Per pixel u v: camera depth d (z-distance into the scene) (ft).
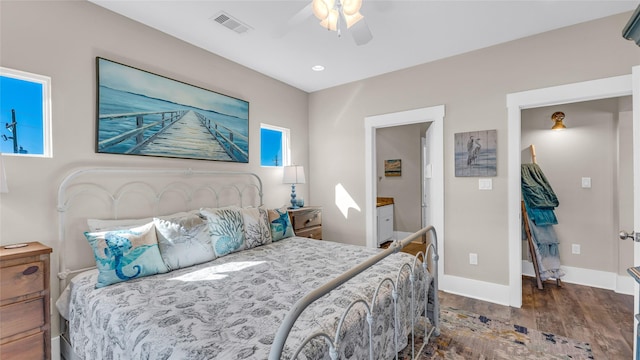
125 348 3.98
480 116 9.45
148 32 8.02
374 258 4.46
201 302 4.71
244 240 8.14
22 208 5.97
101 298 4.99
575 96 7.99
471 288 9.61
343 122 12.69
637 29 3.87
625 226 9.59
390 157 18.62
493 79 9.21
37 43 6.19
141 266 5.89
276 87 12.11
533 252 10.41
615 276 9.95
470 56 9.62
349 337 4.01
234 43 9.01
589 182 10.44
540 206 10.41
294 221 10.92
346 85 12.58
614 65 7.52
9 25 5.86
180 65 8.75
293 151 12.96
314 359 3.35
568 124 10.81
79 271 6.59
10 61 5.86
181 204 8.73
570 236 10.77
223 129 9.94
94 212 6.96
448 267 10.06
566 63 8.11
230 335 3.68
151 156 8.04
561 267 10.87
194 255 6.76
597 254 10.33
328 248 8.28
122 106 7.43
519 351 6.52
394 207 18.47
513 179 8.87
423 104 10.55
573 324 7.72
